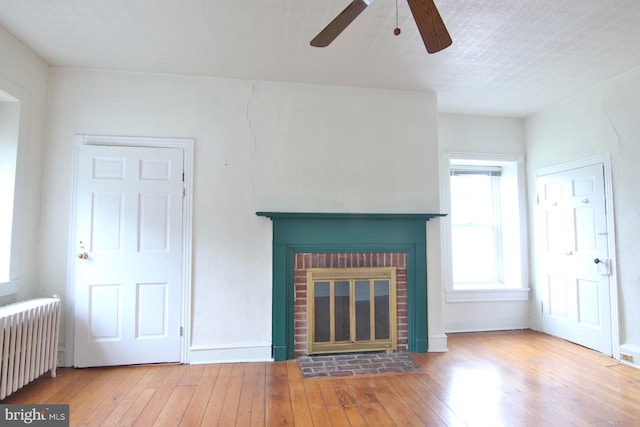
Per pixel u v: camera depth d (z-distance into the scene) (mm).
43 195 2896
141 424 2062
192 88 3135
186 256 3039
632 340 3027
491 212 4430
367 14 2246
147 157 3027
